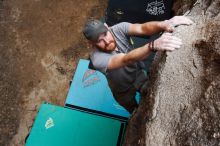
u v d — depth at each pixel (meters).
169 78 2.05
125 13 3.68
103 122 3.17
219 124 1.59
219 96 1.66
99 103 3.38
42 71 4.69
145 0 3.65
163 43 2.10
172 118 1.91
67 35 4.82
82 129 3.16
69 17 4.90
